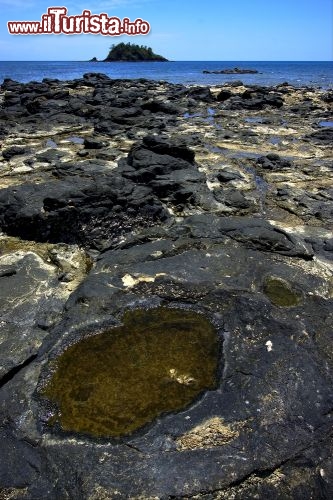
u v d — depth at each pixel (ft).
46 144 23.09
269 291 8.89
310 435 5.85
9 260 10.39
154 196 13.10
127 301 8.45
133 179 15.16
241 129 27.73
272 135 26.02
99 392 6.53
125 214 12.00
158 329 7.79
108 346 7.40
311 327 7.79
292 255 10.48
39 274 9.83
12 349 7.35
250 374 6.77
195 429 5.90
